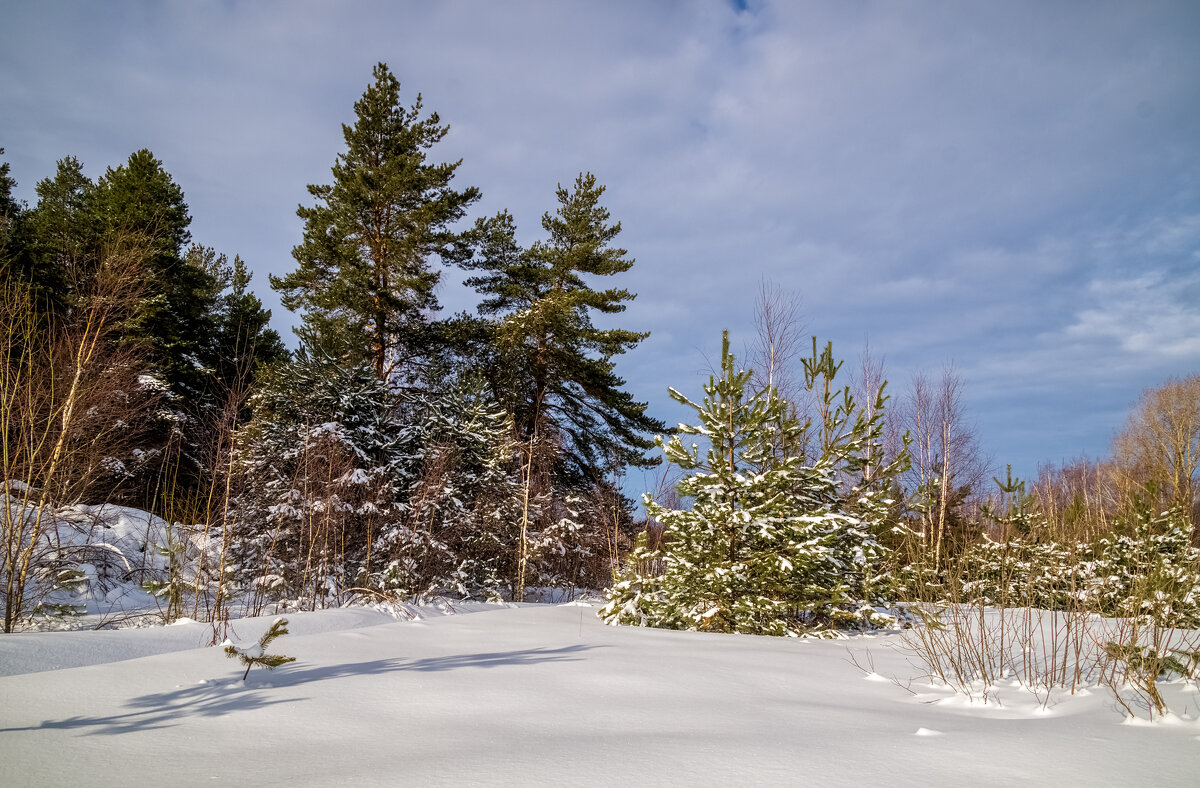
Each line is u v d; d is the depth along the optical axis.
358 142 23.03
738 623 8.75
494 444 18.25
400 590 11.79
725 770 2.66
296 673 4.58
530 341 24.08
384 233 22.78
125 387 15.34
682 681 4.68
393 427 17.62
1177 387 30.33
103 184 24.48
